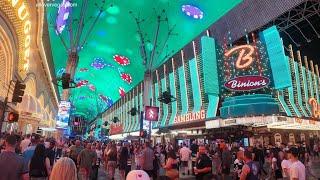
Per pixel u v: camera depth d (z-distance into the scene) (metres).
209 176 4.57
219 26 32.28
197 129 31.22
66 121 24.72
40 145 6.54
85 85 85.06
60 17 32.78
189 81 36.53
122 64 56.50
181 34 38.53
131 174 2.78
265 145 25.42
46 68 33.06
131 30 44.72
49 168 6.47
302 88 31.70
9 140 4.05
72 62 26.72
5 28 14.50
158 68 45.81
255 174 5.61
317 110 30.56
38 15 18.89
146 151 10.95
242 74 26.55
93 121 121.69
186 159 16.03
